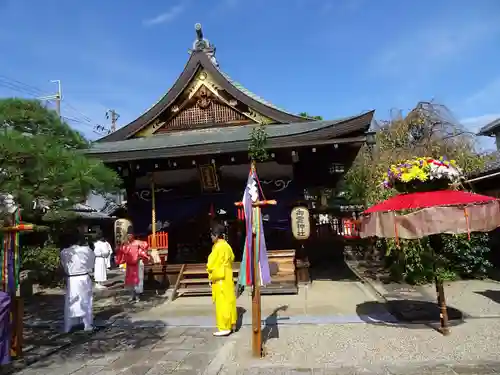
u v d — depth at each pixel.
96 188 6.27
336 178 12.23
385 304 7.75
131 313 8.23
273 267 9.90
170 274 10.80
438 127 13.55
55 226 7.45
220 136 11.38
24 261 11.22
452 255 9.94
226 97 12.69
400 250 9.68
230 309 6.34
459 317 6.34
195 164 10.83
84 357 5.48
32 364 5.25
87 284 7.05
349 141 9.52
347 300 8.37
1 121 5.79
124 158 10.45
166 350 5.65
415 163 5.59
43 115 6.31
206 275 10.59
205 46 12.94
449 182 5.51
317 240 18.36
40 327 7.34
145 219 11.70
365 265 13.99
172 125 13.06
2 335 5.02
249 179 5.50
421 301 7.71
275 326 6.54
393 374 4.32
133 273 9.57
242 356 5.17
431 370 4.35
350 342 5.46
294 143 9.64
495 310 6.75
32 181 5.63
